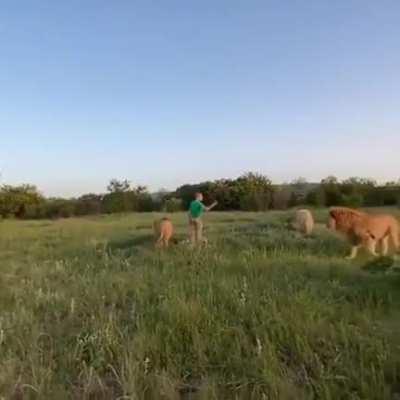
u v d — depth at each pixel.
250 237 15.55
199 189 40.12
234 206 38.78
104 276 10.52
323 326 6.62
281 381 5.27
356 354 5.91
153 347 6.34
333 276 9.64
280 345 6.31
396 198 33.75
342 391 5.11
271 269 10.39
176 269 11.31
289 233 15.94
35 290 9.73
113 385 5.72
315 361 5.80
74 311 8.15
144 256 13.72
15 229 26.47
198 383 5.67
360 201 33.66
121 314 8.05
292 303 7.54
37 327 7.35
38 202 46.94
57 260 13.82
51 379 5.72
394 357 5.69
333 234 15.21
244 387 5.29
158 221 15.77
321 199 36.50
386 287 8.43
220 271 10.54
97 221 32.06
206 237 16.23
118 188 45.97
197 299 7.98
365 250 12.42
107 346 6.43
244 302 7.72
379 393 5.00
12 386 5.58
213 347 6.32
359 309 7.47
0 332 7.01
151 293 8.96
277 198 37.94
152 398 5.28
